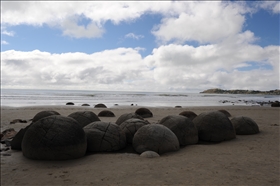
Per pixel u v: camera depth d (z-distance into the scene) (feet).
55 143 19.86
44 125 20.56
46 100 118.73
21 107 75.61
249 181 15.34
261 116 57.88
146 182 15.16
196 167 18.04
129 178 15.88
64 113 60.54
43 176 16.62
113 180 15.58
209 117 29.22
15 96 147.33
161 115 59.21
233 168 17.90
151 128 23.30
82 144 20.95
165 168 17.81
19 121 45.78
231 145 25.90
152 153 21.29
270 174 16.67
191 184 14.82
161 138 22.65
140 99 152.25
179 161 19.62
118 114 60.23
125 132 26.22
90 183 15.21
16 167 18.56
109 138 23.48
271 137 30.45
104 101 122.83
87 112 30.68
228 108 83.25
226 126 28.76
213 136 28.07
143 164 18.83
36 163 19.39
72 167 18.35
